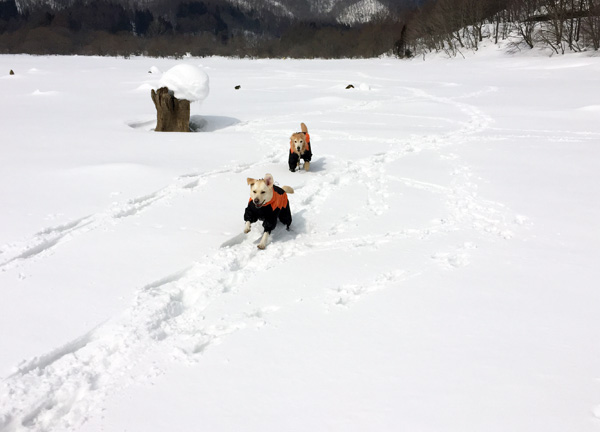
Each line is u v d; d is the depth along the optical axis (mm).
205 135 13805
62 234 6230
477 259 5320
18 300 4590
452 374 3357
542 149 10664
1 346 3844
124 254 5648
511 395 3104
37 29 140500
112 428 2996
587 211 6707
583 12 49000
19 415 3107
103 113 18875
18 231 6254
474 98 21859
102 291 4770
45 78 41188
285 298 4641
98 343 3910
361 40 108375
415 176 8828
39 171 9242
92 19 190750
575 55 46969
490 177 8562
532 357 3521
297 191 8109
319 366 3529
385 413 2998
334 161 10258
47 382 3402
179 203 7473
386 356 3613
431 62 62031
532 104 18875
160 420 3047
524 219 6496
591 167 9016
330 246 5930
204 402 3197
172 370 3562
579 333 3826
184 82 15336
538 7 61094
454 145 11453
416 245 5781
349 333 3961
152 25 175375
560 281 4750
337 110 19031
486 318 4105
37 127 15039
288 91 28969
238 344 3871
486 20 72125
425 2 91188
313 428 2904
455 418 2916
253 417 3033
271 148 11695
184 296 4820
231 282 5078
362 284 4852
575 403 2996
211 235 6242
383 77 38688
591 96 20688
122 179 8617
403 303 4418
